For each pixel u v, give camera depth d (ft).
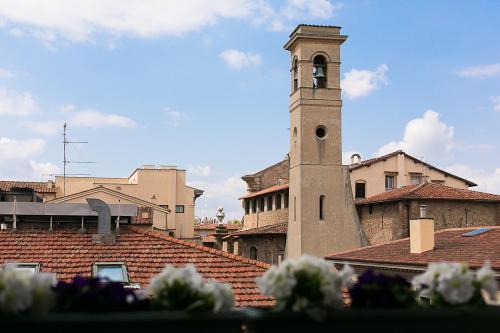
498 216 147.02
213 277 59.77
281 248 167.53
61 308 16.38
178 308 17.39
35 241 66.44
